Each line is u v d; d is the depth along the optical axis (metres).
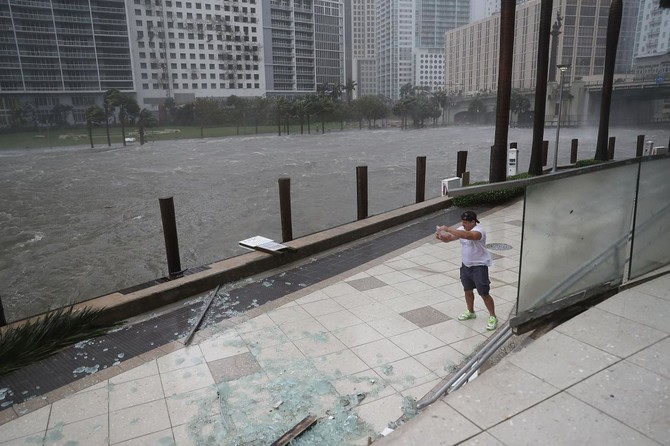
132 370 4.98
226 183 28.08
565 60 109.62
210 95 136.88
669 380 3.36
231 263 8.00
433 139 67.81
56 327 5.78
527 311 4.19
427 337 5.40
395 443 2.88
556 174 4.01
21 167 42.81
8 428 4.07
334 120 112.81
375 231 10.64
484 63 144.38
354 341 5.38
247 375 4.75
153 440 3.81
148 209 21.33
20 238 16.86
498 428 2.96
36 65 106.56
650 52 109.44
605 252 4.66
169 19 128.12
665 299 4.54
